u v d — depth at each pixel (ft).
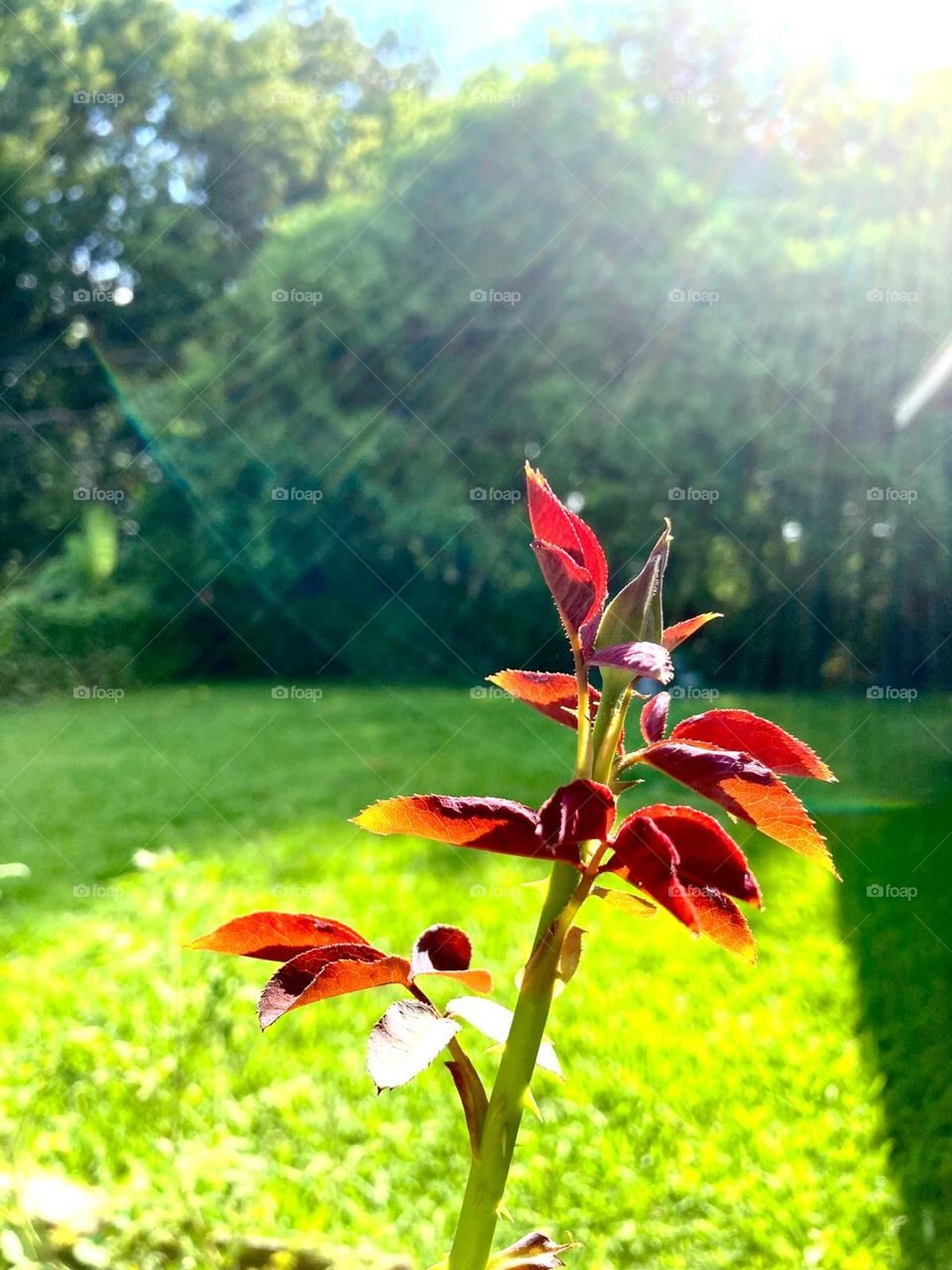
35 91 56.29
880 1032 11.48
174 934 12.29
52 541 53.78
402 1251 7.64
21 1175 6.77
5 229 56.13
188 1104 9.23
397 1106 9.84
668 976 13.17
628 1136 9.41
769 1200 8.32
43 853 20.40
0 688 46.39
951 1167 8.66
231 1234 7.12
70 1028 10.99
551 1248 3.32
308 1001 3.10
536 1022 3.15
